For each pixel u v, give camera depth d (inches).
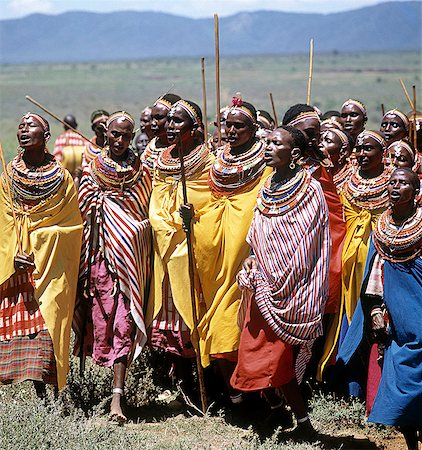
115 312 753.0
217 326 729.0
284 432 709.9
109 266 758.5
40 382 751.7
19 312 738.8
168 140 768.9
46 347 734.5
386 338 658.8
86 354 783.1
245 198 732.0
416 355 634.8
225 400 787.4
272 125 944.9
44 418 673.6
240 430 717.9
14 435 643.5
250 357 674.8
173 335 770.8
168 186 772.0
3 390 785.6
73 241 743.1
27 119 735.7
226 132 740.7
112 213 762.2
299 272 661.9
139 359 851.4
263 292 669.3
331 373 767.1
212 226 738.8
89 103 6269.7
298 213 665.6
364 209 769.6
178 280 756.0
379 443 701.9
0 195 744.3
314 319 664.4
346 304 764.6
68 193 743.7
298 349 678.5
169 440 685.9
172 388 813.2
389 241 643.5
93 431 669.9
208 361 742.5
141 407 782.5
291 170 674.8
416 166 794.2
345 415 738.8
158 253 767.1
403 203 638.5
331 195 733.9
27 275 741.3
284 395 691.4
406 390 631.8
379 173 776.9
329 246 670.5
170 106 831.1
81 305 778.8
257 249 681.0
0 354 736.3
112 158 772.6
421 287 640.4
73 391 777.6
